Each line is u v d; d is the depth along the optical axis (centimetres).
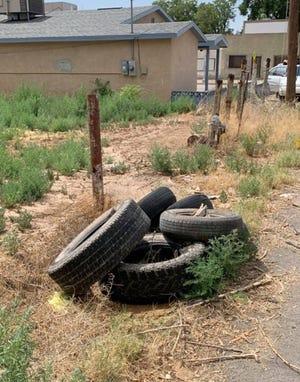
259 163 817
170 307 349
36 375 224
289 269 412
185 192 641
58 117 1370
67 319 327
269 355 295
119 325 317
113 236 357
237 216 414
